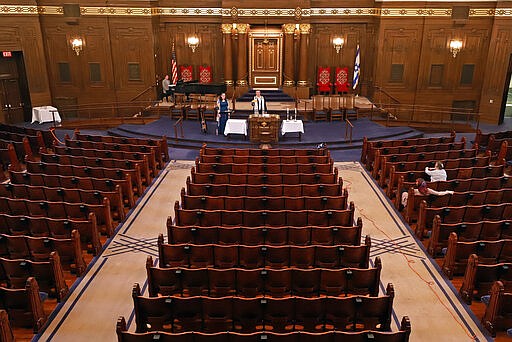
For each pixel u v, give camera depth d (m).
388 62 20.64
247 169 11.24
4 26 18.83
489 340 6.21
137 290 5.65
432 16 19.81
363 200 11.13
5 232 8.23
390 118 19.69
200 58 21.86
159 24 21.31
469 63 20.34
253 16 20.55
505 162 12.98
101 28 20.55
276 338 4.95
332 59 21.77
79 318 6.65
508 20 18.86
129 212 10.36
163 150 14.06
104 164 11.73
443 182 10.02
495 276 6.81
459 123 19.11
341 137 16.61
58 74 21.08
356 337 4.97
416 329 6.44
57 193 9.45
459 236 8.16
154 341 4.93
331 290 6.51
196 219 8.48
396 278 7.73
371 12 20.84
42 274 6.84
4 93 19.33
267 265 7.23
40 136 14.38
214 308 5.71
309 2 20.39
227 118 16.78
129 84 21.30
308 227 7.73
